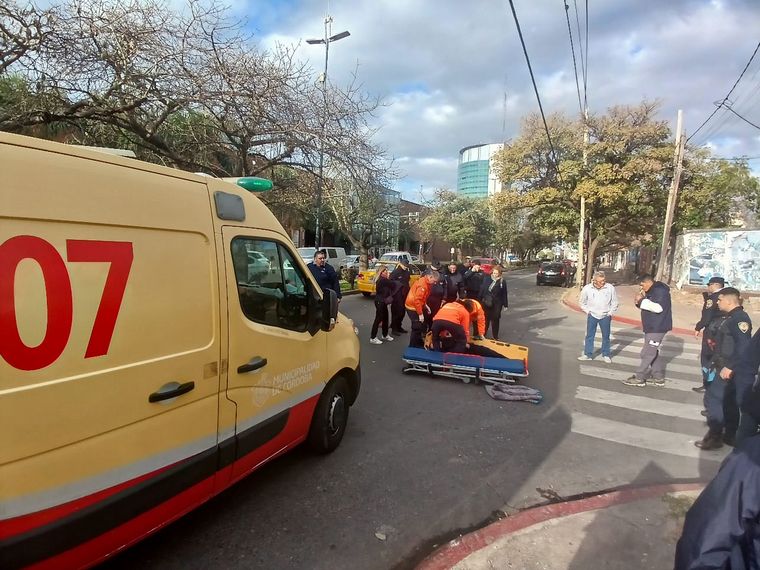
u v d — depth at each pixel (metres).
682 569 1.47
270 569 2.73
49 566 1.93
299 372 3.60
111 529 2.17
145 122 9.63
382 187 12.85
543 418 5.33
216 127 10.09
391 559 2.85
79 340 1.99
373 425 4.96
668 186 23.09
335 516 3.27
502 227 53.81
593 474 4.02
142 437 2.29
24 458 1.81
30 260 1.83
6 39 7.01
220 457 2.80
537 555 2.74
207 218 2.72
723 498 1.43
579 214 24.52
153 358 2.33
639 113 22.80
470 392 6.19
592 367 7.83
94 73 8.05
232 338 2.85
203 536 3.01
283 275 3.47
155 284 2.34
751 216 28.56
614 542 2.86
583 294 8.48
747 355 3.08
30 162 1.86
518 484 3.80
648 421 5.32
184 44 8.08
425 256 58.12
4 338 1.74
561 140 24.78
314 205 19.14
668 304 6.70
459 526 3.21
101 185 2.12
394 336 10.12
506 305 9.81
